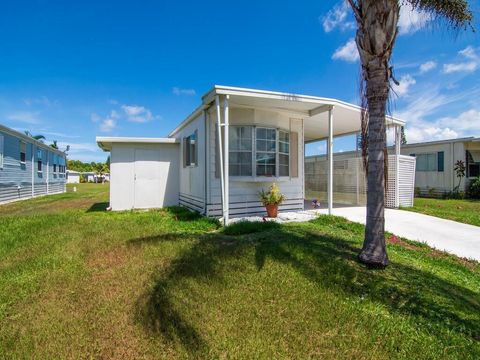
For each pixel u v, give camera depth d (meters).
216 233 5.80
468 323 2.58
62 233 5.73
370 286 3.21
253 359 2.03
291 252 4.18
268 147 7.95
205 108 7.55
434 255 4.87
